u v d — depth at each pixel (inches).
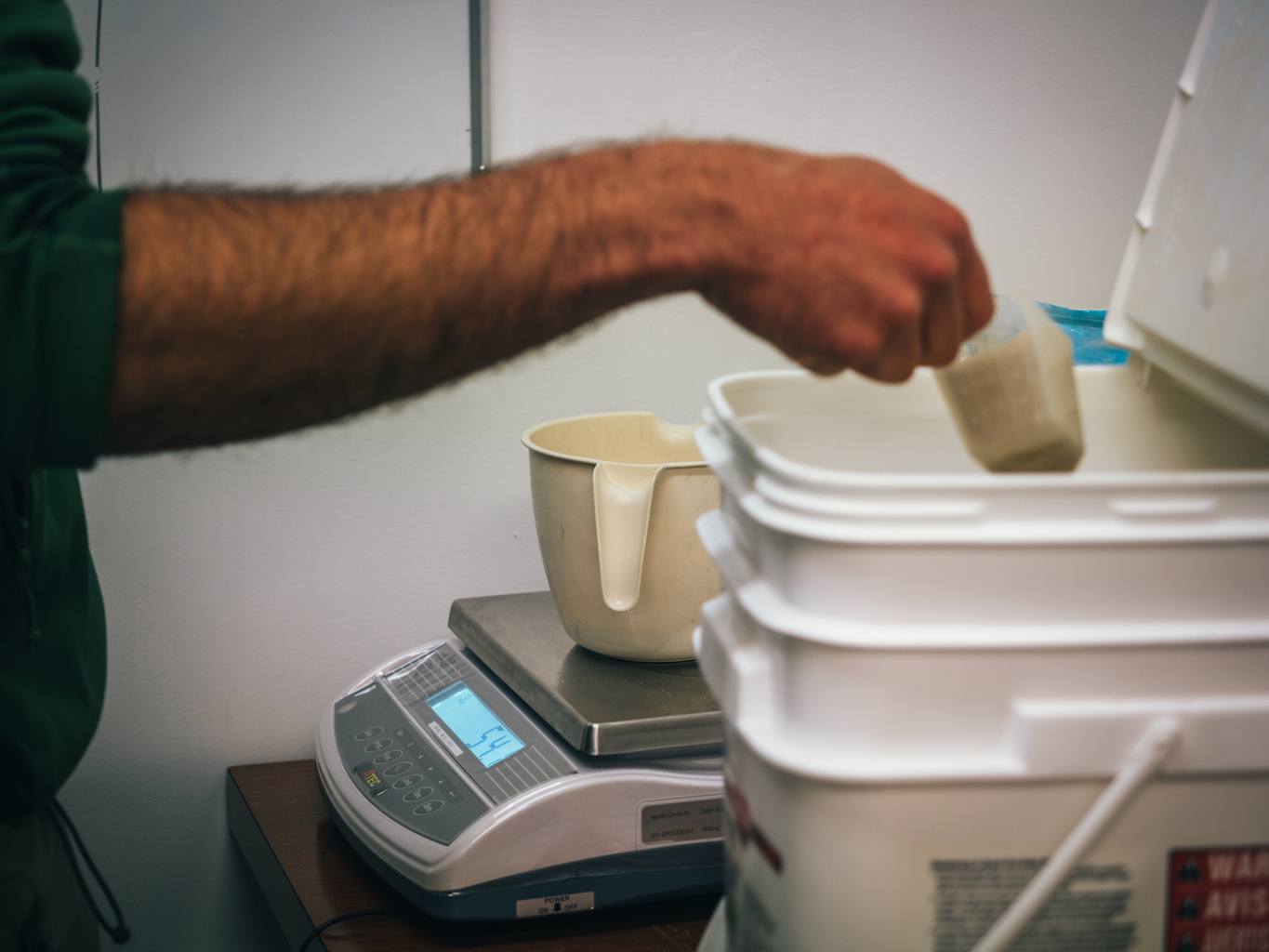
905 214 17.8
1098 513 16.0
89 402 18.0
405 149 43.8
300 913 34.5
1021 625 16.4
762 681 17.8
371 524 46.0
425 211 19.0
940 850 17.0
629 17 44.9
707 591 35.0
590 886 32.4
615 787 32.1
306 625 46.1
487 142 44.6
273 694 46.3
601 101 45.4
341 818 36.1
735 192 18.2
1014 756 16.6
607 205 18.5
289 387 18.9
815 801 16.9
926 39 47.7
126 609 44.1
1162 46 49.9
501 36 44.0
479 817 32.1
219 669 45.6
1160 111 50.6
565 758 33.3
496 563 47.7
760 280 18.3
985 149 49.4
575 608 36.3
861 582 16.1
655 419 43.4
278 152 42.6
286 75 42.2
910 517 15.8
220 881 46.9
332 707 41.2
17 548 25.9
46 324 17.5
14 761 26.8
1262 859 17.5
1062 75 49.3
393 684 41.1
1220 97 23.0
